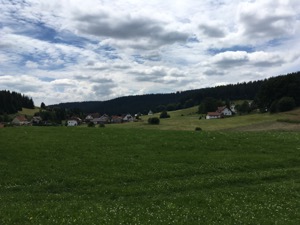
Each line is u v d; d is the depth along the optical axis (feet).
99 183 91.81
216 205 72.90
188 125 495.41
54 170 101.55
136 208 71.36
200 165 107.76
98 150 124.88
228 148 129.80
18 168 103.04
